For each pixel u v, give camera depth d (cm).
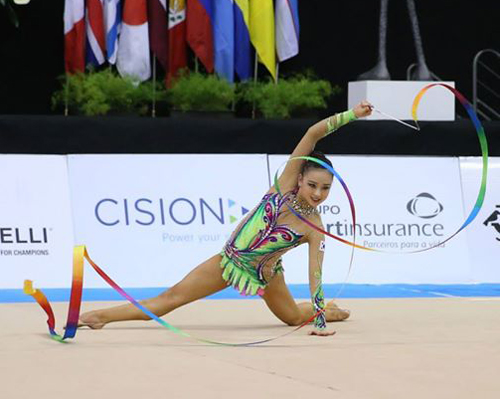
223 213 2212
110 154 2220
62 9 2845
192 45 2695
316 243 1394
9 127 2284
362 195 2262
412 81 2581
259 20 2734
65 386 959
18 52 2838
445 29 3122
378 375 1034
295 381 995
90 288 2047
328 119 1392
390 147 2417
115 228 2153
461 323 1492
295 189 1395
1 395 912
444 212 2291
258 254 1404
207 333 1381
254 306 1722
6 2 2664
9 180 2144
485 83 3164
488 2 3142
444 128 2442
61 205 2152
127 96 2561
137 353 1182
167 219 2181
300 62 3028
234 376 1023
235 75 2858
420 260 2222
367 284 2166
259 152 2384
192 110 2586
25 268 2073
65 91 2612
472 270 2241
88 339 1303
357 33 3062
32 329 1395
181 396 909
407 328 1432
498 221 2308
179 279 2119
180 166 2233
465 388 962
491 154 2459
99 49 2656
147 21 2745
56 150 2308
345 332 1390
